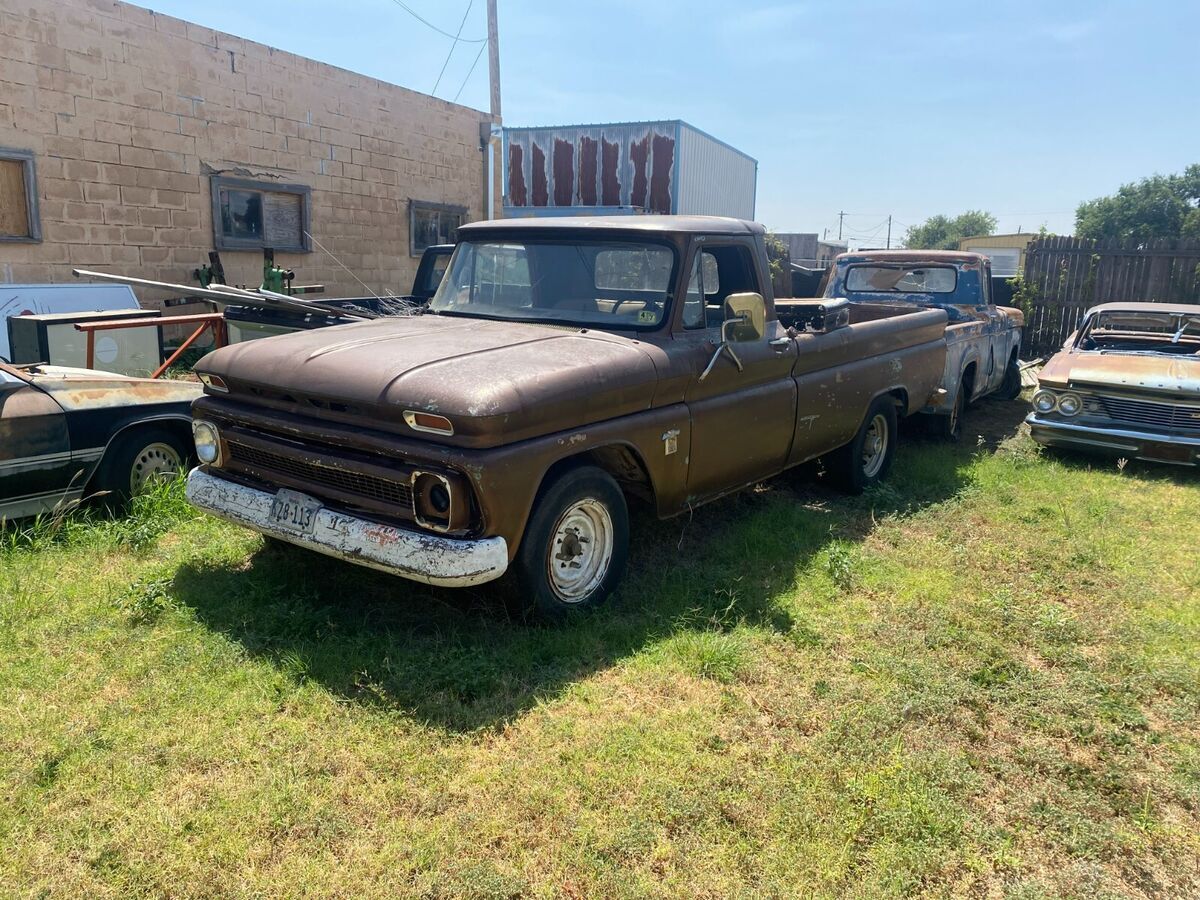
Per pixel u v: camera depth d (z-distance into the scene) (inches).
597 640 154.2
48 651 143.6
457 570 136.1
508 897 96.1
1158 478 287.4
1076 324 613.0
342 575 177.5
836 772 120.1
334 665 140.9
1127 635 166.4
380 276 625.3
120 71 443.5
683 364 174.6
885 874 102.2
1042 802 116.6
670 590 177.3
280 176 537.0
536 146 916.0
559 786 114.4
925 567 199.9
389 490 145.2
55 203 424.2
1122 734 133.0
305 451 152.9
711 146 960.9
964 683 145.6
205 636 149.7
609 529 166.6
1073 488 270.5
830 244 1584.6
